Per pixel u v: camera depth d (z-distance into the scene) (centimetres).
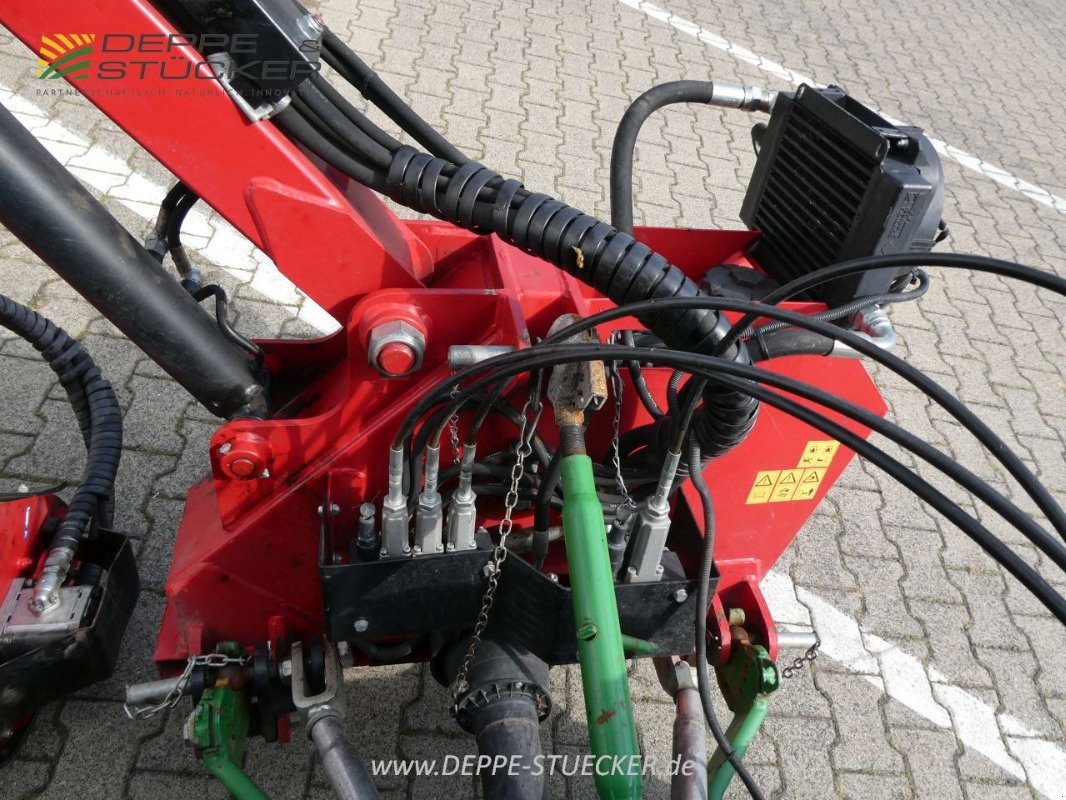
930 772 209
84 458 235
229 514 157
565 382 137
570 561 130
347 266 144
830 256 176
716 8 606
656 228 202
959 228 441
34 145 125
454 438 137
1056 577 271
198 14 118
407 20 479
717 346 125
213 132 128
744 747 163
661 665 172
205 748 145
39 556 179
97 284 133
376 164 139
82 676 168
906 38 638
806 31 608
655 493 139
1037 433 324
